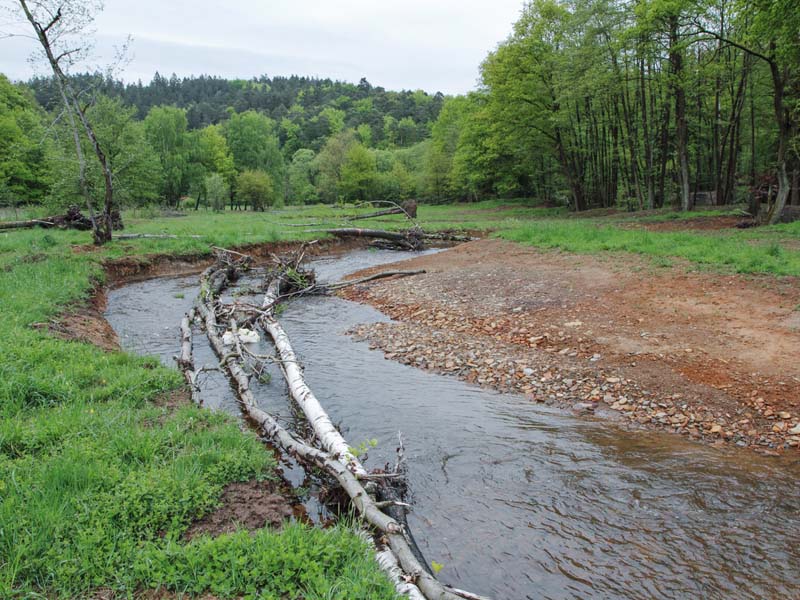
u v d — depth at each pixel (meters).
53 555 3.47
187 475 4.60
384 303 13.66
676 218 24.38
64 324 9.41
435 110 143.62
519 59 33.66
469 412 7.20
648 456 5.92
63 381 6.46
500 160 47.28
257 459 5.22
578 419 6.93
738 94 25.86
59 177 26.75
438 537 4.61
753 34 18.20
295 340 10.80
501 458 5.94
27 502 3.94
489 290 13.41
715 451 5.99
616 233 19.53
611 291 11.89
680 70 24.61
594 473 5.59
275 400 7.66
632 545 4.47
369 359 9.58
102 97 33.50
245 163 74.25
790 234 17.00
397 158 86.56
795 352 7.93
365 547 3.86
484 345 9.80
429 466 5.78
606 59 27.89
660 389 7.44
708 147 33.03
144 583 3.41
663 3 20.67
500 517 4.88
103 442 5.05
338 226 28.52
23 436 4.99
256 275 18.56
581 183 39.44
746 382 7.33
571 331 9.91
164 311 12.85
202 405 7.16
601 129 38.34
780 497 5.07
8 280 11.65
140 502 4.14
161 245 19.78
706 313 9.87
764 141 29.92
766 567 4.17
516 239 21.09
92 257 16.41
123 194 28.97
